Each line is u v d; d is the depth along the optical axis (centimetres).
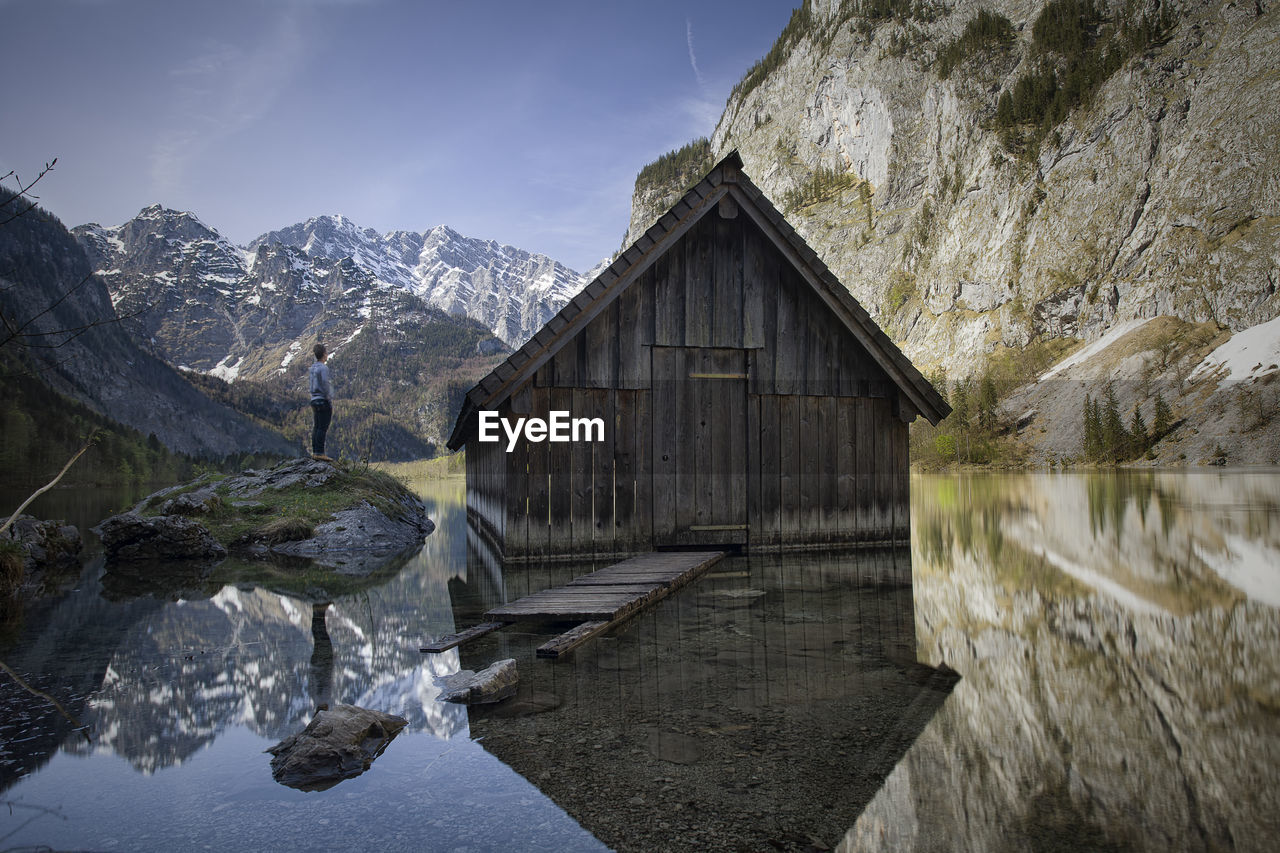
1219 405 7812
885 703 324
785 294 958
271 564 905
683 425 916
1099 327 10812
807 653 420
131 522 940
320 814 224
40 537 905
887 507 998
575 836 206
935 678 363
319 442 1359
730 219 938
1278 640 434
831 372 975
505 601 621
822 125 17562
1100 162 11488
